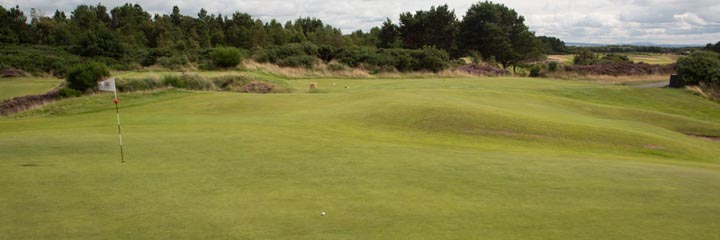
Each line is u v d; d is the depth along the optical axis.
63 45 59.84
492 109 19.16
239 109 20.73
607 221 6.30
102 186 7.70
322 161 9.77
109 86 10.25
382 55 47.62
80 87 28.42
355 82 37.66
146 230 5.73
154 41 75.81
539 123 16.66
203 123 16.05
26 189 7.47
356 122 16.55
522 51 69.12
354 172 8.89
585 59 61.19
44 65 44.41
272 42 76.25
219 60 40.31
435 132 15.36
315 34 82.81
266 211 6.52
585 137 15.23
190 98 24.73
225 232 5.69
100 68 28.94
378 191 7.64
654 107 28.80
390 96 21.98
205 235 5.58
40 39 67.25
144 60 46.97
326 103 21.61
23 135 13.08
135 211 6.45
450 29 71.38
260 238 5.51
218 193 7.38
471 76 45.97
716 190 8.12
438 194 7.53
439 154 10.85
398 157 10.33
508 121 16.69
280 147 11.21
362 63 46.50
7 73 41.12
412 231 5.81
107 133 13.46
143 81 28.97
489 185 8.13
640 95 31.28
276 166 9.29
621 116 22.78
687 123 21.94
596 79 43.88
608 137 15.34
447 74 45.59
